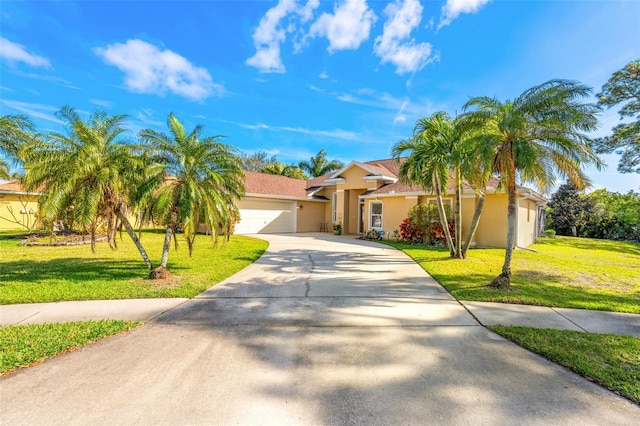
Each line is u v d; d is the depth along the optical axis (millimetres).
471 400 2996
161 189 7531
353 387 3209
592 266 10484
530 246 17375
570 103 6625
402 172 11820
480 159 7418
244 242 15727
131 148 7238
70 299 6102
